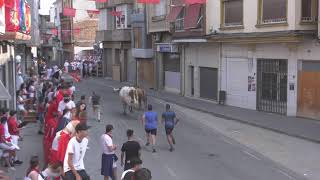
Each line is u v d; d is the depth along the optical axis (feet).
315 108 88.02
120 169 55.11
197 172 54.13
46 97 78.07
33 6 129.08
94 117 97.25
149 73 170.50
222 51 117.70
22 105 86.74
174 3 136.56
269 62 99.91
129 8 192.03
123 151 44.29
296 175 52.95
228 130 83.41
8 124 55.36
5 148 53.52
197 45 131.54
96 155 62.34
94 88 166.09
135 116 99.35
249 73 106.42
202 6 120.98
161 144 71.36
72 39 283.18
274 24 93.40
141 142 71.97
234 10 109.81
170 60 153.79
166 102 129.08
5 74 81.30
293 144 70.08
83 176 37.04
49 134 50.93
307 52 88.48
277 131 79.82
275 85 98.27
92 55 281.33
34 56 189.26
